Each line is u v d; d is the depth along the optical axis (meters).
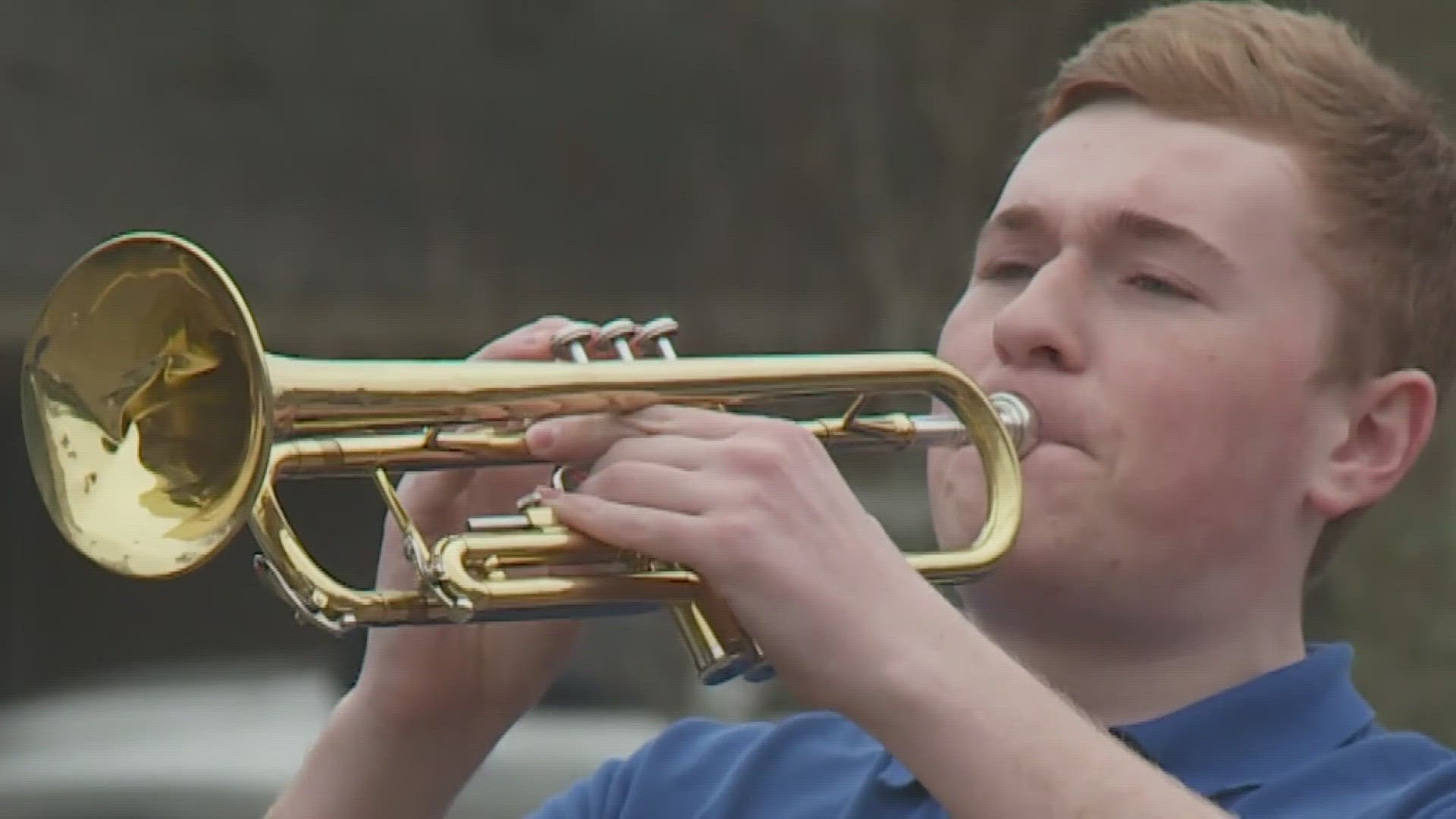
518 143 34.31
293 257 32.72
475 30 35.38
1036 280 5.43
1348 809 5.24
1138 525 5.31
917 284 25.91
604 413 5.07
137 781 18.16
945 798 4.59
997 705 4.62
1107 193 5.43
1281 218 5.46
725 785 5.88
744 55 33.00
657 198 33.34
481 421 5.04
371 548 34.09
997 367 5.45
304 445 5.00
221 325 4.79
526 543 4.98
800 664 4.66
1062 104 5.78
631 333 5.33
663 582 5.00
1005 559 5.33
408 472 5.20
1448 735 14.69
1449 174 5.82
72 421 4.89
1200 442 5.32
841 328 30.17
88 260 4.83
